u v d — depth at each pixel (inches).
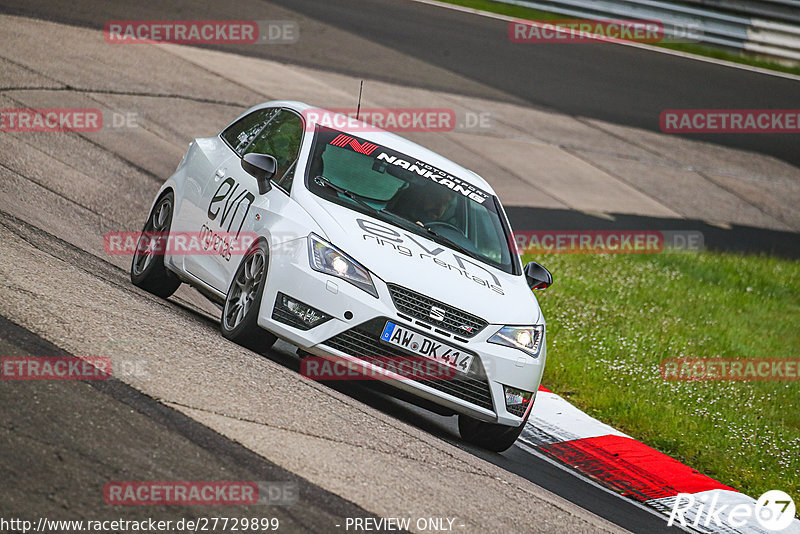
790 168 3405.5
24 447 557.9
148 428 629.9
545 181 2632.9
